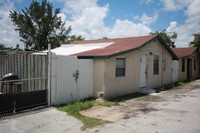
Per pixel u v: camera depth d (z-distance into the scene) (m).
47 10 39.66
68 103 9.20
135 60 12.82
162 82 16.39
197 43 24.12
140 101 10.38
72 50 14.23
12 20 39.19
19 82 10.00
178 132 6.02
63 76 9.16
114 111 8.34
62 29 41.22
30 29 38.53
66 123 6.71
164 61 16.58
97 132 5.98
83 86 10.20
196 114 7.95
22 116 7.30
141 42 13.30
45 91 8.58
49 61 8.58
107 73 10.46
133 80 12.70
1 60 11.78
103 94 10.31
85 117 7.45
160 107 9.09
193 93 13.06
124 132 5.98
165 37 31.89
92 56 10.44
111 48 12.52
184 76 21.22
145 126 6.51
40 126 6.42
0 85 10.63
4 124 6.51
